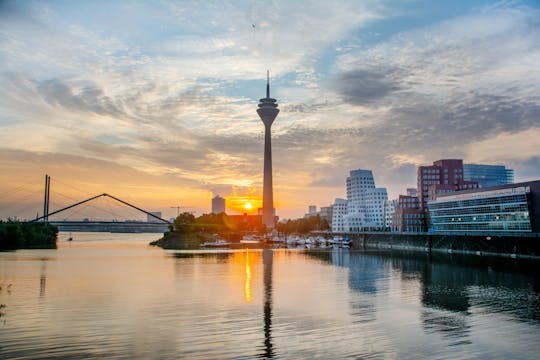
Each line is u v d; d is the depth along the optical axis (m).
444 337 47.56
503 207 174.12
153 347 43.75
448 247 182.62
